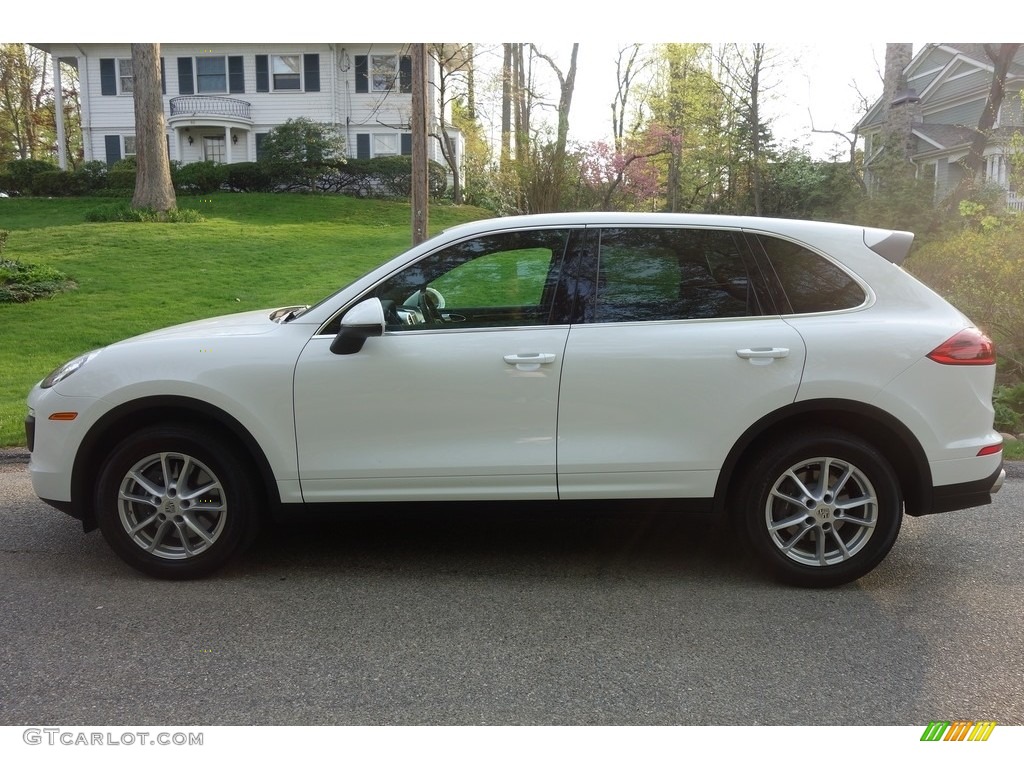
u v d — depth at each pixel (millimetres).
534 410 3693
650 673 3031
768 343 3633
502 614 3549
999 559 4242
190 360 3730
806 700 2844
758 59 28547
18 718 2725
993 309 7812
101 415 3744
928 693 2893
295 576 3982
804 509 3723
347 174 29234
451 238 3891
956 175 24359
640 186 22938
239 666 3074
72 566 4105
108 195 28234
